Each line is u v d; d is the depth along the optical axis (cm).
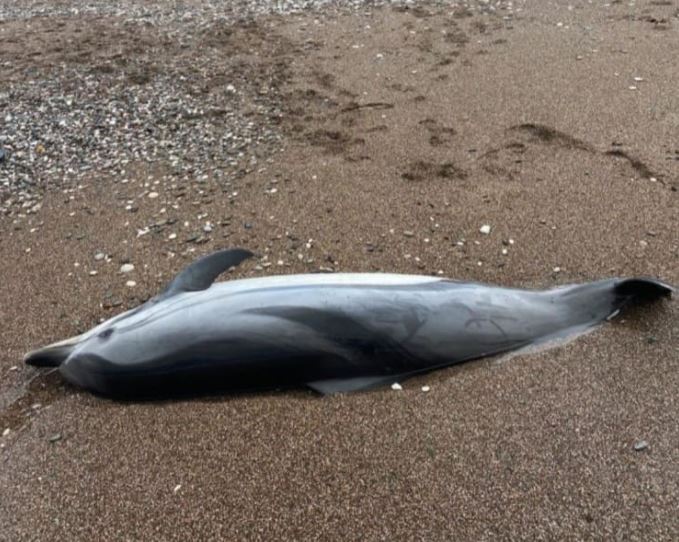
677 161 309
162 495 192
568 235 271
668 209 280
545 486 187
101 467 200
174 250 279
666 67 388
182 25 509
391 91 387
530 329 227
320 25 489
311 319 210
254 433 206
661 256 258
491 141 334
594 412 205
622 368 218
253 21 506
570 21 461
